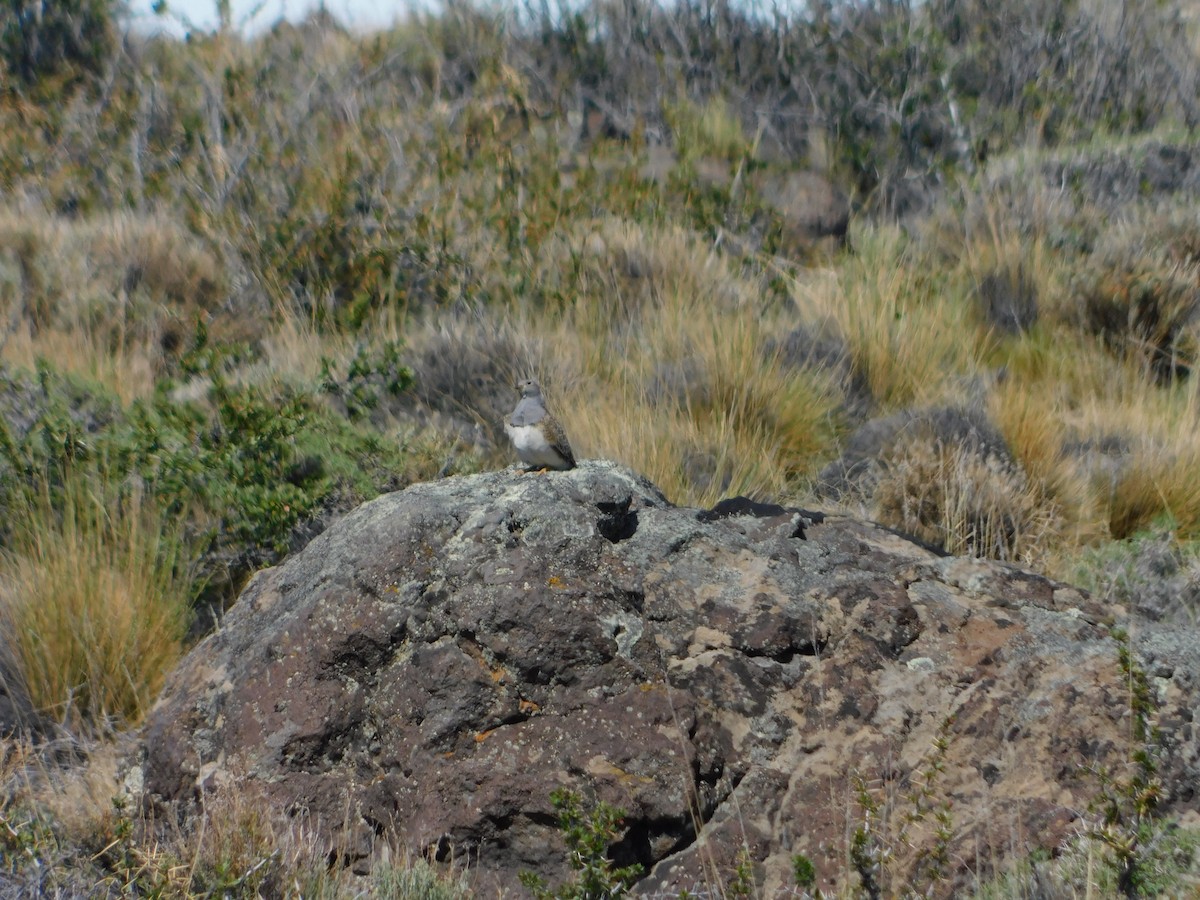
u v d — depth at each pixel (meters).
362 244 29.77
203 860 10.55
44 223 31.38
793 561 13.21
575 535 12.70
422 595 12.34
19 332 25.17
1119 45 42.09
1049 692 11.74
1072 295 28.70
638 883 10.84
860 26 42.19
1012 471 20.89
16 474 18.11
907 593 12.91
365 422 21.98
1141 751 10.37
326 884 10.73
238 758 11.85
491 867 11.05
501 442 22.39
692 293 29.16
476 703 11.64
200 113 35.53
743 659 12.05
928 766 11.27
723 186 35.25
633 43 42.41
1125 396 25.03
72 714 15.27
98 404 20.56
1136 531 20.30
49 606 15.82
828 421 23.69
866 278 29.50
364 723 11.90
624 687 11.71
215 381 20.23
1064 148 37.88
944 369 26.47
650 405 23.45
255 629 13.05
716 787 11.30
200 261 29.52
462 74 41.62
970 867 10.59
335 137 34.47
